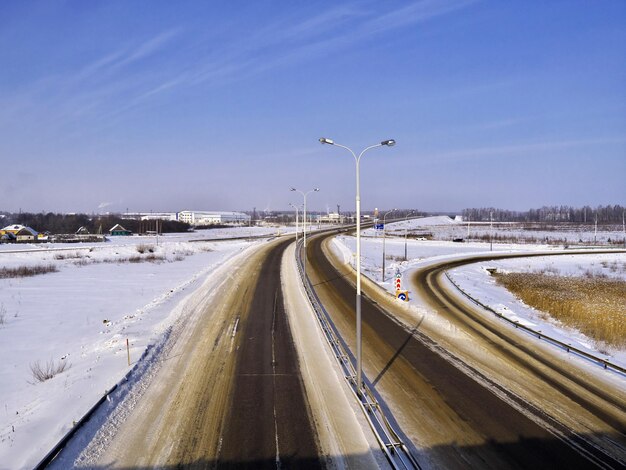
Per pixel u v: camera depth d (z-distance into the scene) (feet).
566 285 132.57
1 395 48.85
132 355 58.44
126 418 41.88
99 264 167.63
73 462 34.30
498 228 506.48
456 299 106.73
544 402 48.08
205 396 47.29
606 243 300.81
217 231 415.23
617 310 95.14
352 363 59.41
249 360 58.90
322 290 112.27
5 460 34.06
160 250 213.25
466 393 50.19
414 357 62.34
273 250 204.33
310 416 43.19
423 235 357.20
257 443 38.01
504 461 36.63
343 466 34.88
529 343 69.82
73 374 52.54
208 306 91.09
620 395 50.14
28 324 80.12
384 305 96.73
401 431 41.32
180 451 36.52
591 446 39.24
